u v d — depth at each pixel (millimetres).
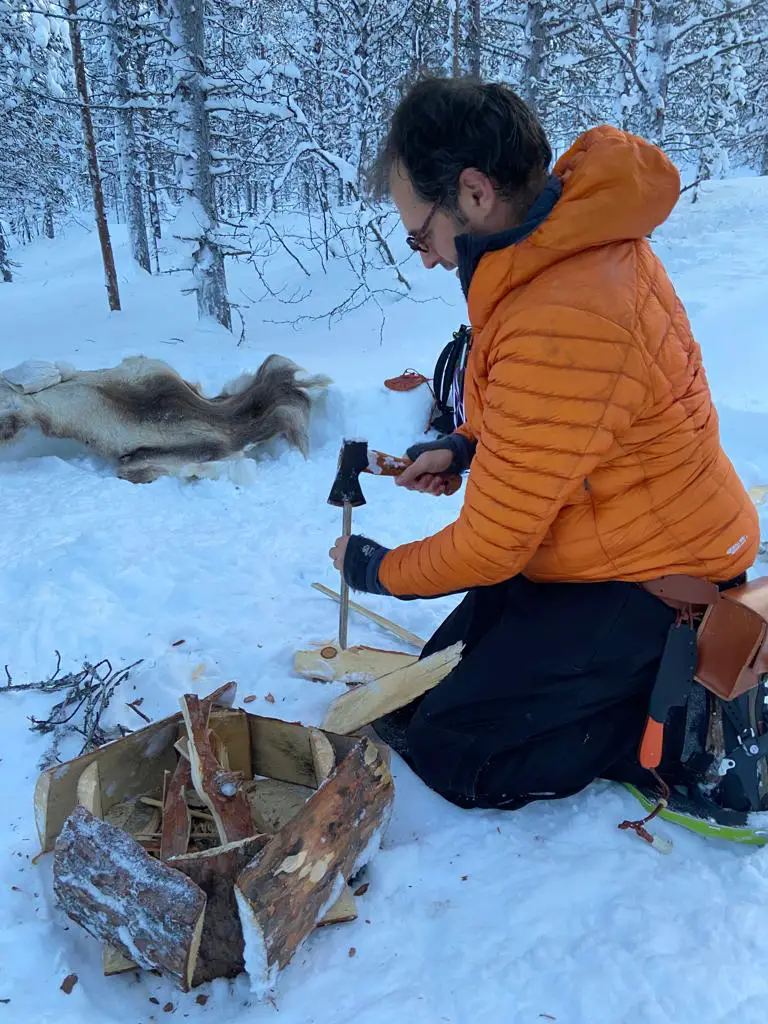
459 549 1309
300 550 2869
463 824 1555
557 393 1137
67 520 3109
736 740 1454
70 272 18469
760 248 8133
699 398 1281
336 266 8586
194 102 5844
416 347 5586
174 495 3467
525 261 1168
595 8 7559
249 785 1585
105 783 1459
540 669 1446
